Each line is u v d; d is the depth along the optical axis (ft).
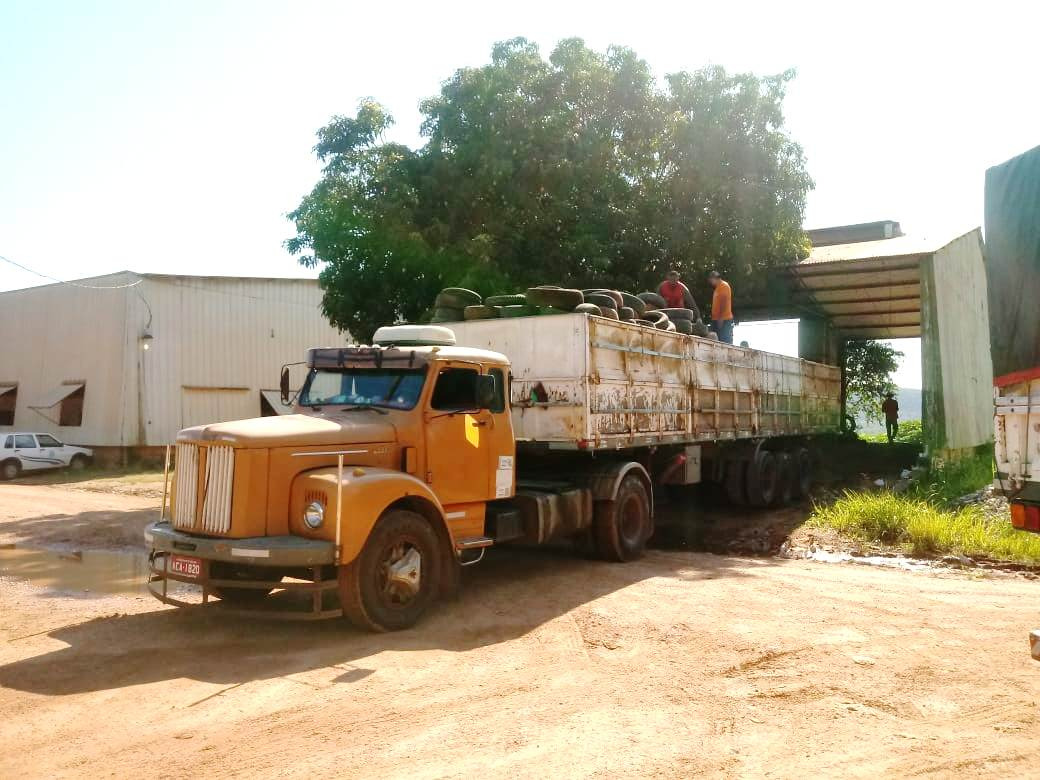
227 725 15.85
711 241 60.75
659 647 20.90
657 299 45.57
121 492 68.59
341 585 22.07
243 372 102.73
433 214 58.85
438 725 15.74
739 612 24.47
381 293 57.57
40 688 18.15
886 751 14.32
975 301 71.26
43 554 38.40
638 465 35.32
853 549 36.96
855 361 101.40
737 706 16.60
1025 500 18.44
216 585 21.76
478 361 27.55
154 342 95.25
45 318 104.47
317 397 27.43
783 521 46.37
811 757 14.08
